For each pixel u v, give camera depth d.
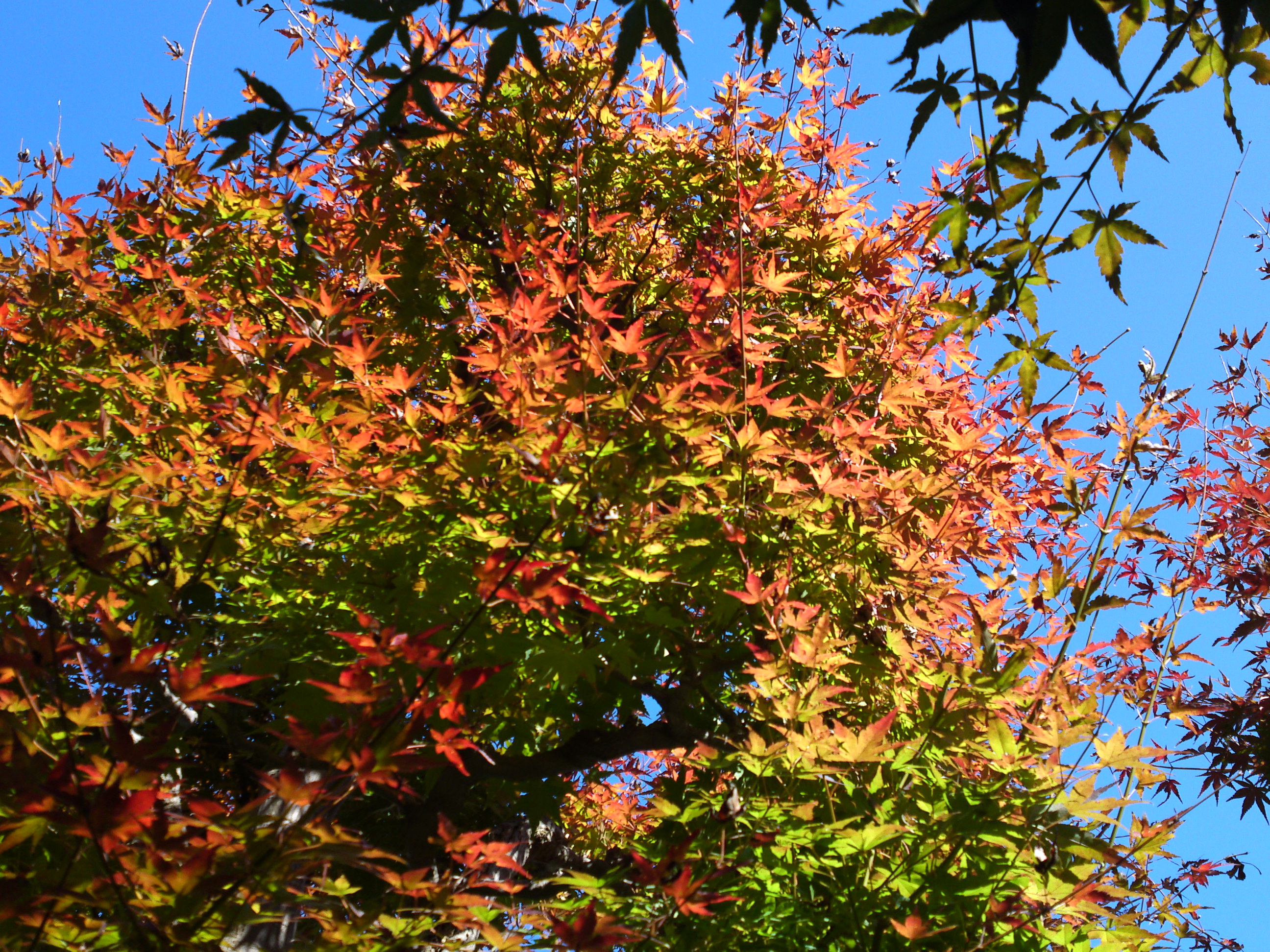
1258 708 4.96
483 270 5.79
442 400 4.80
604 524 2.89
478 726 3.15
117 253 5.70
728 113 5.77
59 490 2.57
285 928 2.94
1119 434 3.62
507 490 3.23
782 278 3.80
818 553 3.84
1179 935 3.19
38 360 4.13
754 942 2.78
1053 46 1.52
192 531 3.17
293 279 5.62
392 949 2.16
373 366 4.82
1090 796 2.77
